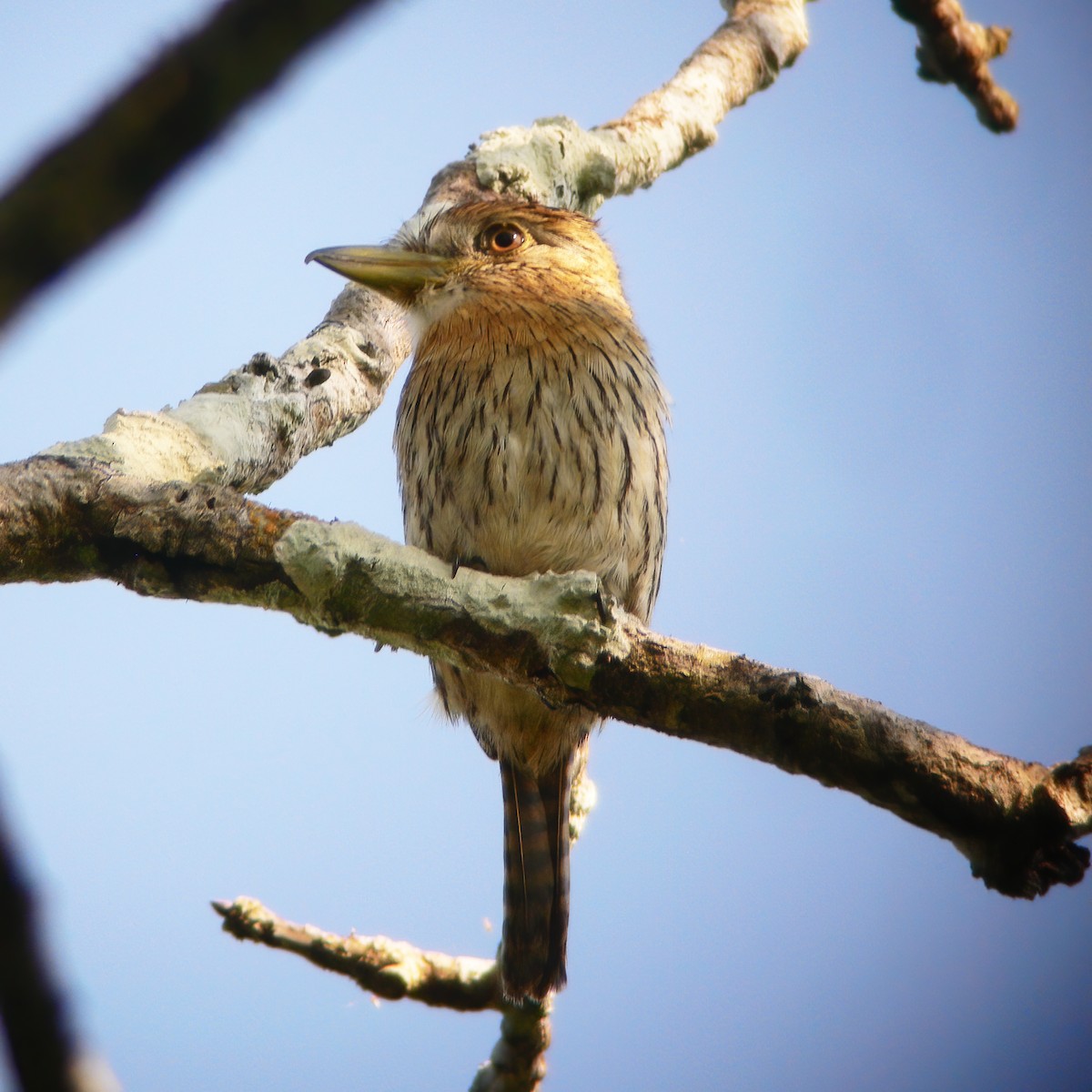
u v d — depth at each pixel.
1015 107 12.80
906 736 6.12
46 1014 2.59
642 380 10.10
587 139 12.13
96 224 1.88
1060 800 5.96
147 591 7.01
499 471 9.52
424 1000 9.15
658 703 6.55
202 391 9.17
